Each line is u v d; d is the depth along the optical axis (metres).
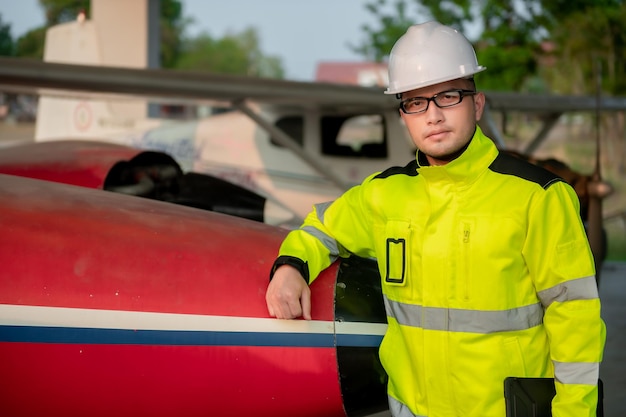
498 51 14.65
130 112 10.52
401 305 2.25
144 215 2.76
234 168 8.70
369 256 2.49
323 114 8.45
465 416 2.15
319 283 2.57
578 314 1.98
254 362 2.48
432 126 2.10
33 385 2.43
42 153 4.68
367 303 2.58
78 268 2.46
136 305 2.44
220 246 2.63
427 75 2.11
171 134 9.23
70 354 2.41
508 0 14.86
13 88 6.87
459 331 2.12
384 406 2.61
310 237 2.45
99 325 2.42
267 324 2.48
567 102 8.95
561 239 2.01
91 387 2.45
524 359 2.10
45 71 6.62
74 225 2.58
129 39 11.37
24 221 2.55
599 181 6.04
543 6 14.76
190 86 7.16
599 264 6.05
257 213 4.82
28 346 2.40
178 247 2.58
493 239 2.05
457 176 2.09
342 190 7.78
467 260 2.09
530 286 2.09
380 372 2.56
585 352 1.99
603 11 14.67
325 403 2.55
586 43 15.15
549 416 2.07
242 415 2.55
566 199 2.04
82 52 11.55
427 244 2.16
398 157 8.28
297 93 7.51
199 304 2.47
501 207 2.06
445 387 2.17
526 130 21.55
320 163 7.72
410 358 2.27
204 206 4.57
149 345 2.44
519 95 8.67
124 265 2.49
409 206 2.22
